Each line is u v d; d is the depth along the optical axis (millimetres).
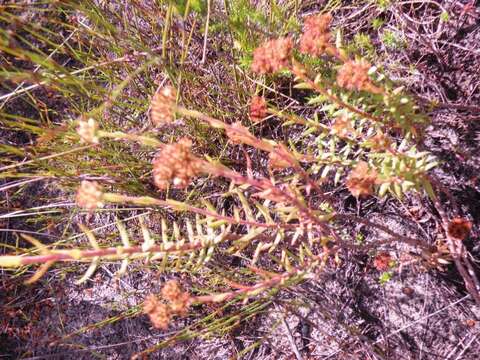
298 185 277
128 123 318
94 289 348
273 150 169
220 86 285
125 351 330
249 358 292
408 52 265
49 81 224
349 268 269
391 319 258
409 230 256
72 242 341
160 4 266
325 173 207
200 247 173
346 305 269
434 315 247
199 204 304
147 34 309
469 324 239
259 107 200
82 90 272
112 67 295
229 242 295
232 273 280
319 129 209
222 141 295
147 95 300
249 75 288
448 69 255
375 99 192
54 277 359
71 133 234
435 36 260
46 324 359
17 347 365
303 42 174
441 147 251
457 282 244
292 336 281
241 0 243
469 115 246
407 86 264
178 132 292
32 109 379
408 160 188
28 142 381
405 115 191
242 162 300
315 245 273
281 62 170
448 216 247
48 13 360
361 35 269
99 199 152
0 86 388
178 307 158
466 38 252
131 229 327
